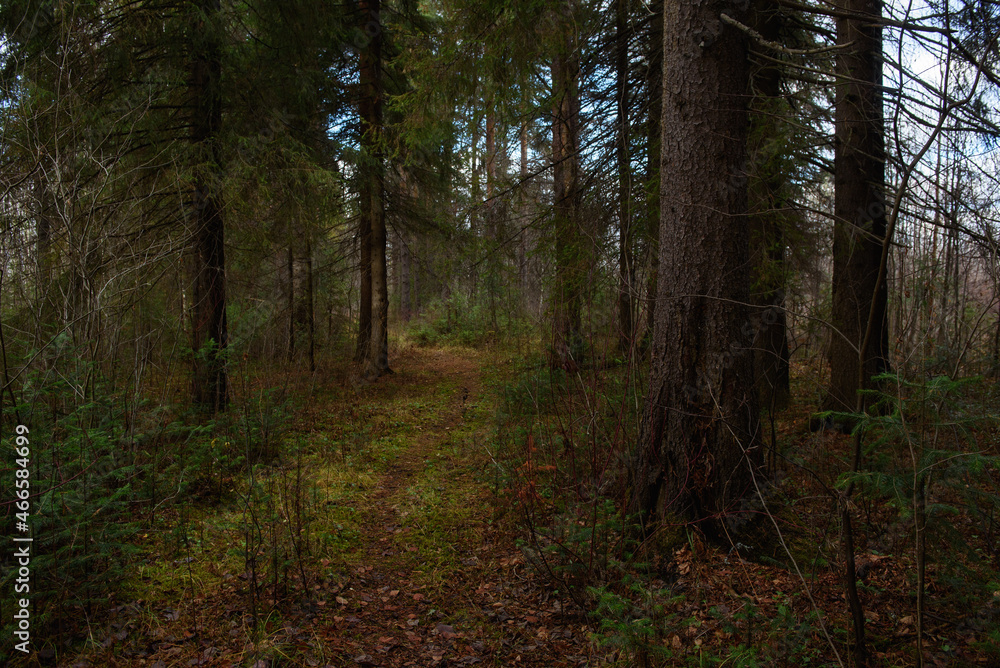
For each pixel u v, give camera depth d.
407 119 6.95
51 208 4.03
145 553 3.71
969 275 4.36
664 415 3.94
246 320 6.45
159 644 2.89
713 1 3.73
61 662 2.69
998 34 2.56
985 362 3.63
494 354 10.84
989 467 3.13
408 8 10.80
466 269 8.47
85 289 3.95
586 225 5.65
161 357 5.80
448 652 3.02
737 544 3.62
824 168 6.97
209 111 7.09
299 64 8.03
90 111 5.62
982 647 2.43
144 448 4.65
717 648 2.77
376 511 4.89
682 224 3.87
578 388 5.00
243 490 4.73
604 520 3.69
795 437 5.59
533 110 7.15
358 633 3.16
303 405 7.48
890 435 2.31
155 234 6.54
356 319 13.03
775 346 6.54
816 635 2.79
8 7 5.44
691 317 3.84
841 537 3.46
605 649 2.87
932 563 3.21
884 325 5.36
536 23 6.11
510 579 3.71
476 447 6.40
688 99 3.83
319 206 8.20
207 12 6.65
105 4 6.06
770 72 6.43
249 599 3.33
